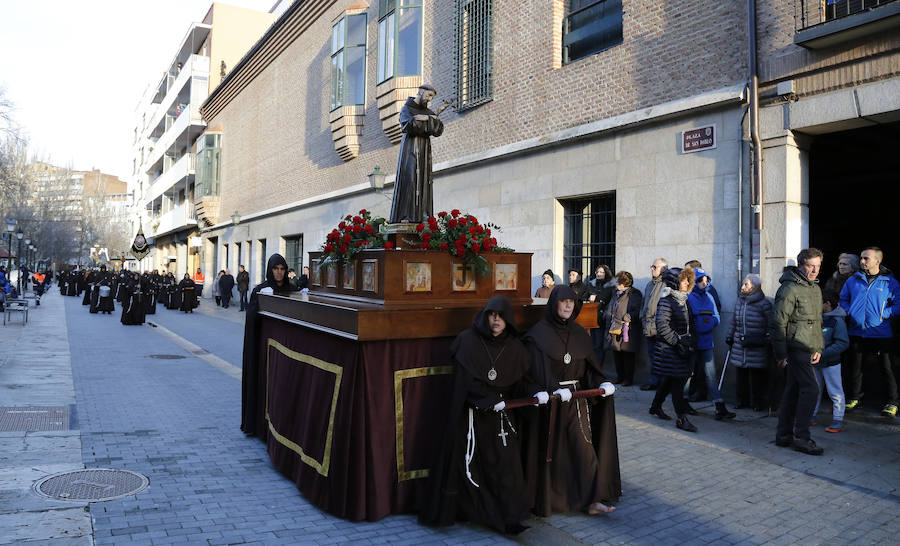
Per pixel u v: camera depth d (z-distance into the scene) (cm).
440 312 408
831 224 1162
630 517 409
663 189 852
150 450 542
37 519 379
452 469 378
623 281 846
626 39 913
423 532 380
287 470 473
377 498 392
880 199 1185
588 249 1008
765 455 546
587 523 399
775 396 689
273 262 628
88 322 1852
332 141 1934
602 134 939
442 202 1311
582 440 410
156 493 435
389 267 409
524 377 396
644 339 866
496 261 468
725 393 768
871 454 547
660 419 674
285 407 490
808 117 696
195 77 3412
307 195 2117
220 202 3131
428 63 1411
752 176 743
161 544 351
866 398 767
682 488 465
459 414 378
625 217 904
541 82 1069
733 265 764
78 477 461
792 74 710
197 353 1209
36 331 1510
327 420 415
